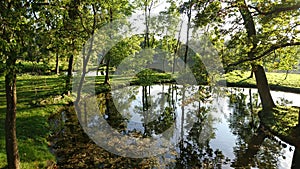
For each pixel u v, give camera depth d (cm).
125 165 937
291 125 1341
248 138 1279
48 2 605
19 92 1947
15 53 530
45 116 1435
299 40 1130
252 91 2694
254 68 1359
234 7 1212
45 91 2000
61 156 980
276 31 1122
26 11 550
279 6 1107
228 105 2019
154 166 946
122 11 1933
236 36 1255
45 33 595
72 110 1636
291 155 1071
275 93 2588
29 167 832
